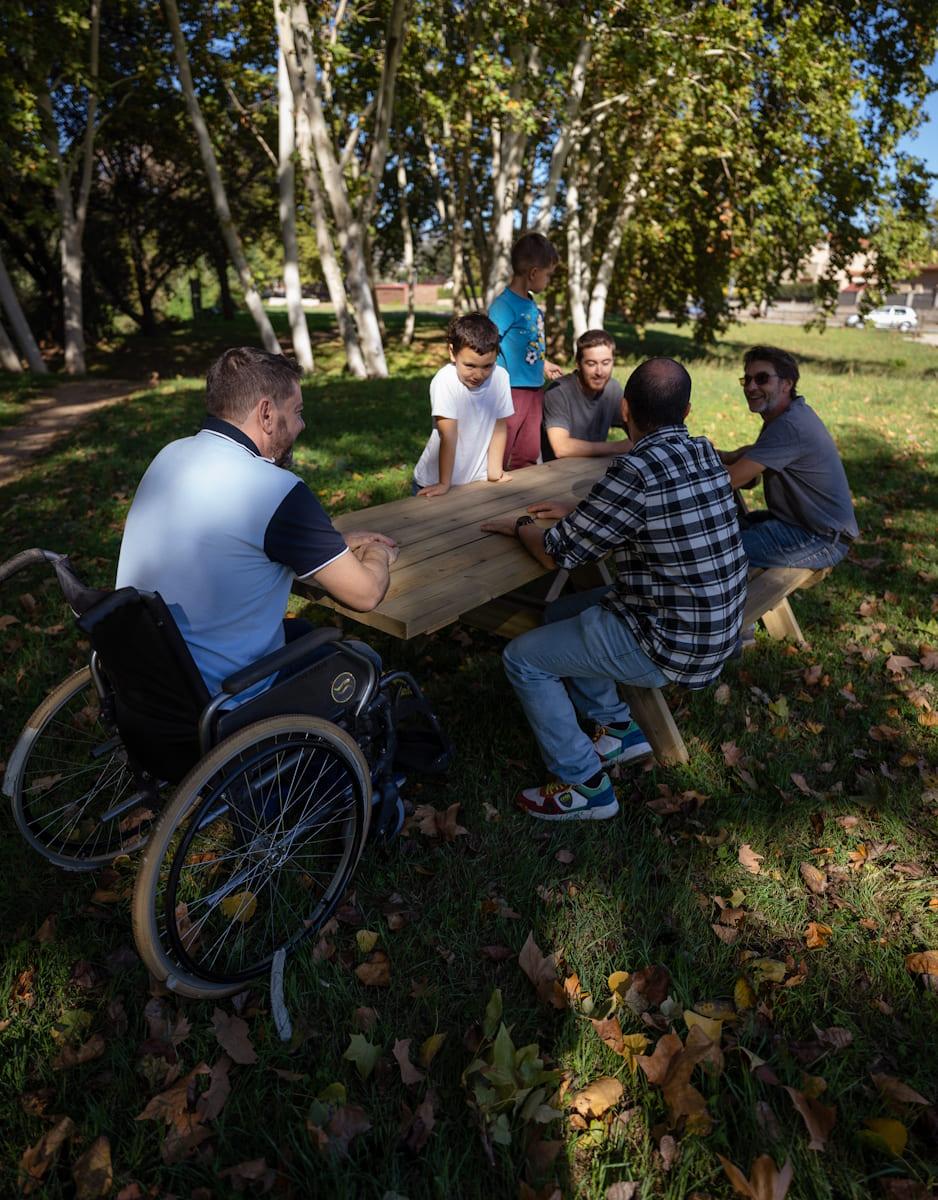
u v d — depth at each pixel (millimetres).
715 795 2984
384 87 14617
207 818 2088
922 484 7223
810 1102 1839
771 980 2201
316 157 16734
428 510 3516
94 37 16891
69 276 18531
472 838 2746
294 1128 1812
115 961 2256
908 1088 1871
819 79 14883
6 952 2293
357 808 2328
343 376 17156
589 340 4348
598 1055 1988
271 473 2051
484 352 3500
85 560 5344
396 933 2369
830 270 18672
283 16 14891
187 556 2031
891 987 2191
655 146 16078
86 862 2535
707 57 14398
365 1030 2049
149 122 19734
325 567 2105
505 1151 1752
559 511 3318
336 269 17438
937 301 52156
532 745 3266
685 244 18281
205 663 2139
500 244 16719
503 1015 2092
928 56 16828
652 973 2186
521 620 3369
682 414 2572
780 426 3662
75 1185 1713
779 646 4094
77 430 11078
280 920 2422
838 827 2801
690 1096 1832
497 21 12547
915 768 3131
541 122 15711
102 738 3186
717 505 2523
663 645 2570
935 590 4816
